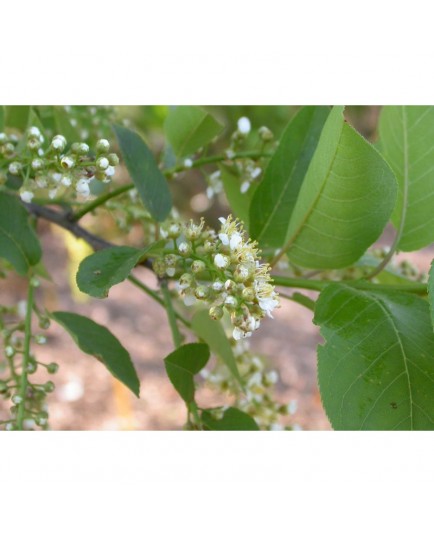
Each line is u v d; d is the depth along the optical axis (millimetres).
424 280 384
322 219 309
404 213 328
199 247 303
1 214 330
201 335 359
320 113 347
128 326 1130
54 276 1191
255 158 377
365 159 291
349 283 314
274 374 382
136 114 688
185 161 376
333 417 273
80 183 304
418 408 275
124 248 299
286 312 1224
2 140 309
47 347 1030
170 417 939
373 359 280
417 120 324
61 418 909
